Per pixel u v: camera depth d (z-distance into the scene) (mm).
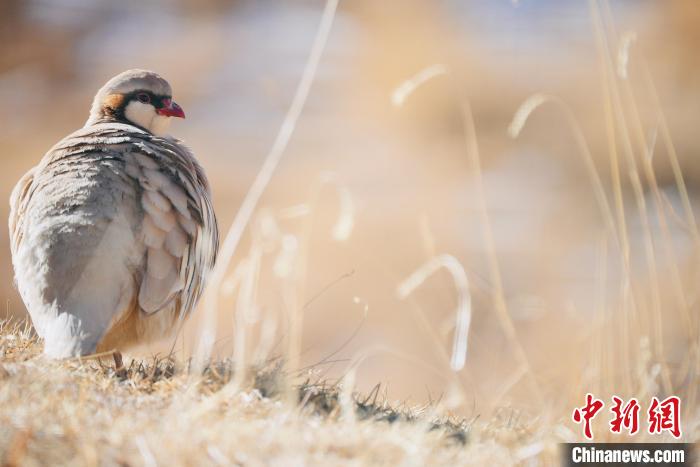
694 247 8227
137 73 9211
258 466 5379
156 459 5281
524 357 7863
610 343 7344
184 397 6289
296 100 8703
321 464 5496
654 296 7773
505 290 19734
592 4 8812
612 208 24406
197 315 13898
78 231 7133
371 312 19422
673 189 25250
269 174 8258
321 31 8914
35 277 7168
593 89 32250
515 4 9281
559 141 29500
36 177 7602
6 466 5043
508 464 6035
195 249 7707
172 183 7633
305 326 18828
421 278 8125
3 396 5809
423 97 32719
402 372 16562
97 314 7020
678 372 7762
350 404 6469
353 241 22438
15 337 7449
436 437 6270
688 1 34812
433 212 24781
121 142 7691
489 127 31578
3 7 38250
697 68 31594
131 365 7230
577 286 19484
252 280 7422
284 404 6516
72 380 6449
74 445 5316
